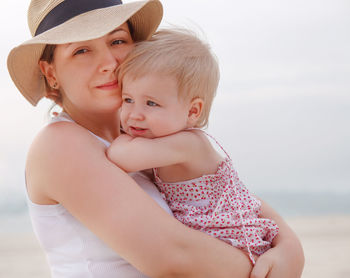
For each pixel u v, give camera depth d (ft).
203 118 5.72
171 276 4.24
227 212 5.17
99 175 4.34
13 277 16.87
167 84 5.11
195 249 4.31
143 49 5.17
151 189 5.06
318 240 22.61
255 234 5.15
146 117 5.05
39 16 5.08
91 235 4.59
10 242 24.81
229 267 4.50
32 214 4.83
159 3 5.37
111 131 5.78
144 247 4.14
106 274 4.62
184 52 5.30
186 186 5.24
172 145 4.97
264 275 4.63
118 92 5.17
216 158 5.47
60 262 4.82
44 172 4.46
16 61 5.07
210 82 5.57
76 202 4.33
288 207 39.65
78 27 4.72
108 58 4.94
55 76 5.20
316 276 15.80
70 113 5.34
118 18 4.76
